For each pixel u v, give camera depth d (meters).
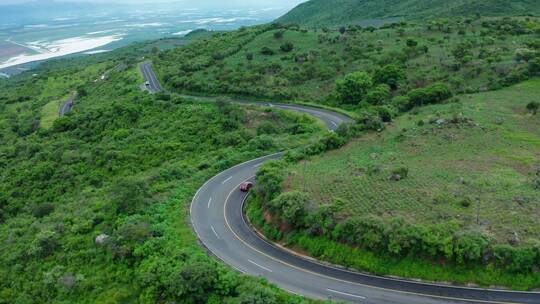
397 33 143.88
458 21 154.38
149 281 43.62
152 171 75.00
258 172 60.78
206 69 132.38
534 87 92.12
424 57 118.38
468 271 39.66
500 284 38.59
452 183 52.91
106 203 61.66
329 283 41.28
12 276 53.03
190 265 42.22
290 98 109.38
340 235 44.97
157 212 57.19
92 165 85.31
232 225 54.38
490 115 77.69
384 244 42.47
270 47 145.38
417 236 41.34
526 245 39.62
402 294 38.81
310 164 64.44
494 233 41.59
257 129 91.00
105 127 102.50
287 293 39.31
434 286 39.44
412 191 51.00
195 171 72.31
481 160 60.06
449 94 93.38
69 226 58.28
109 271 48.56
